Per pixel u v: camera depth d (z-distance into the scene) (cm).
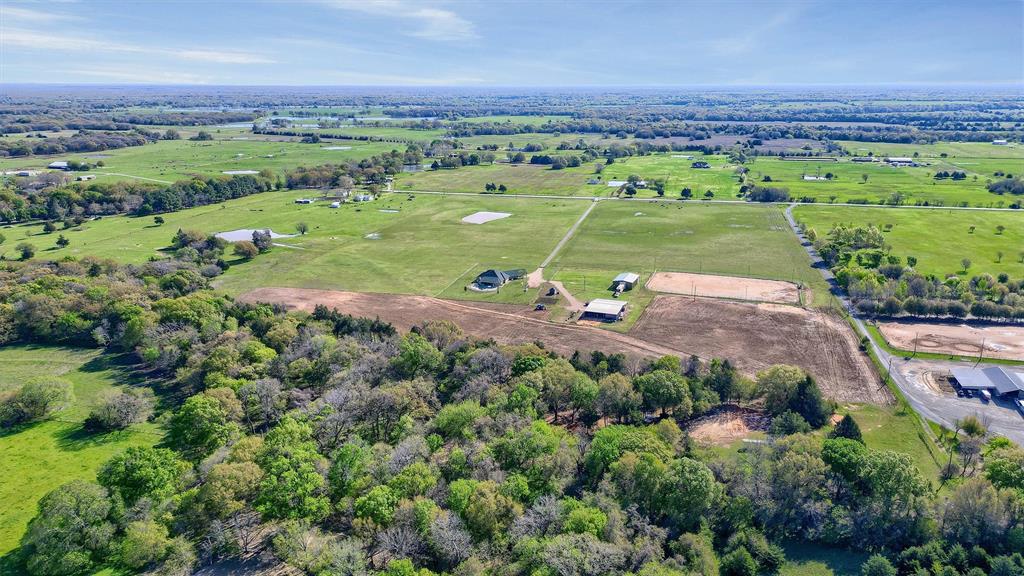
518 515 6656
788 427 8869
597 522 6425
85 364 11725
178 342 11600
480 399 9331
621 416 9431
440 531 6294
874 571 6106
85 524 6619
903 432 9206
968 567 6116
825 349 12162
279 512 6894
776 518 6988
